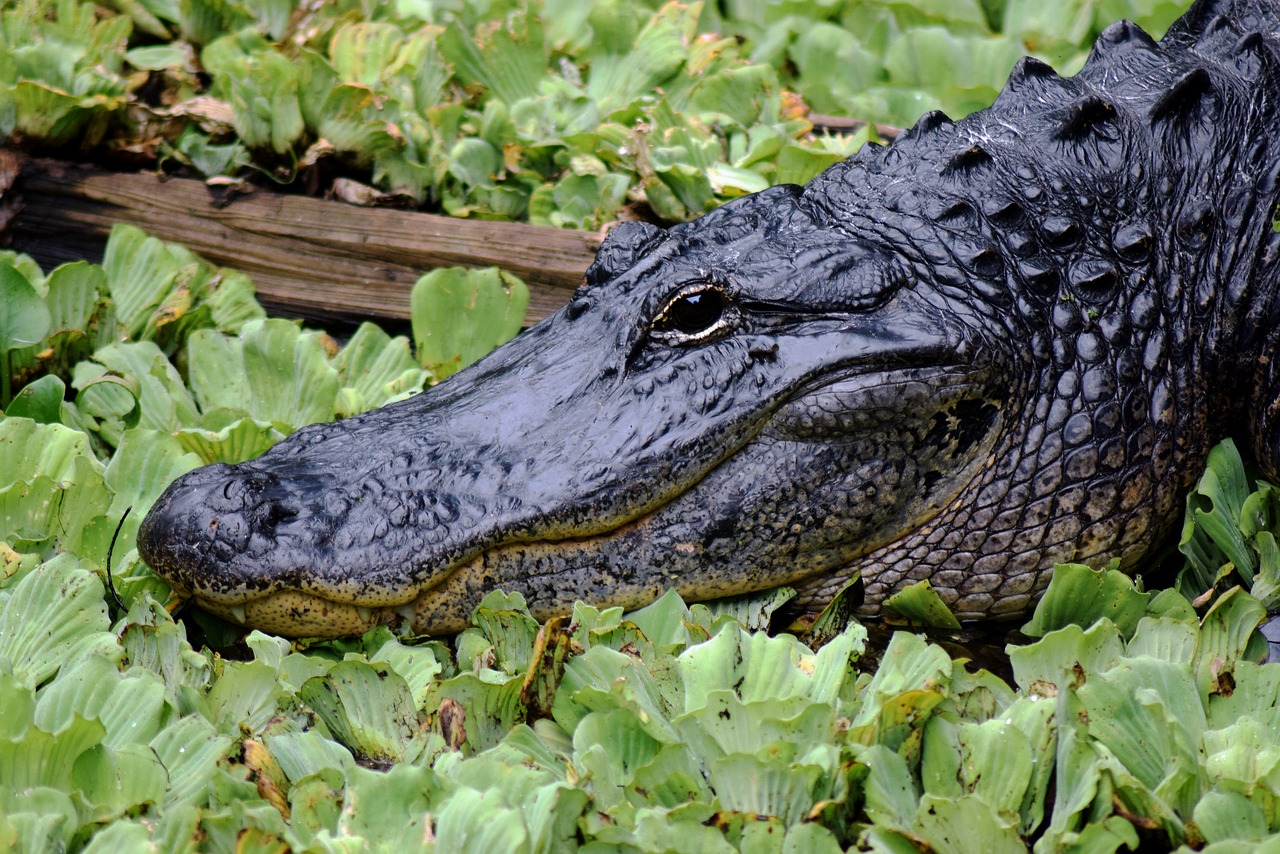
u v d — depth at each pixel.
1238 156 7.75
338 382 8.46
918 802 5.20
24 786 4.93
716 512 6.66
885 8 13.68
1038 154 7.52
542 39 12.02
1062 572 6.62
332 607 6.29
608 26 12.11
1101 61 8.34
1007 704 5.85
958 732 5.39
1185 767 5.16
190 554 6.12
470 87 11.98
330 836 4.86
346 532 6.26
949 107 11.85
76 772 5.03
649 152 10.12
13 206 10.27
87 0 11.88
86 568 6.44
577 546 6.57
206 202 10.16
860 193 7.38
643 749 5.48
